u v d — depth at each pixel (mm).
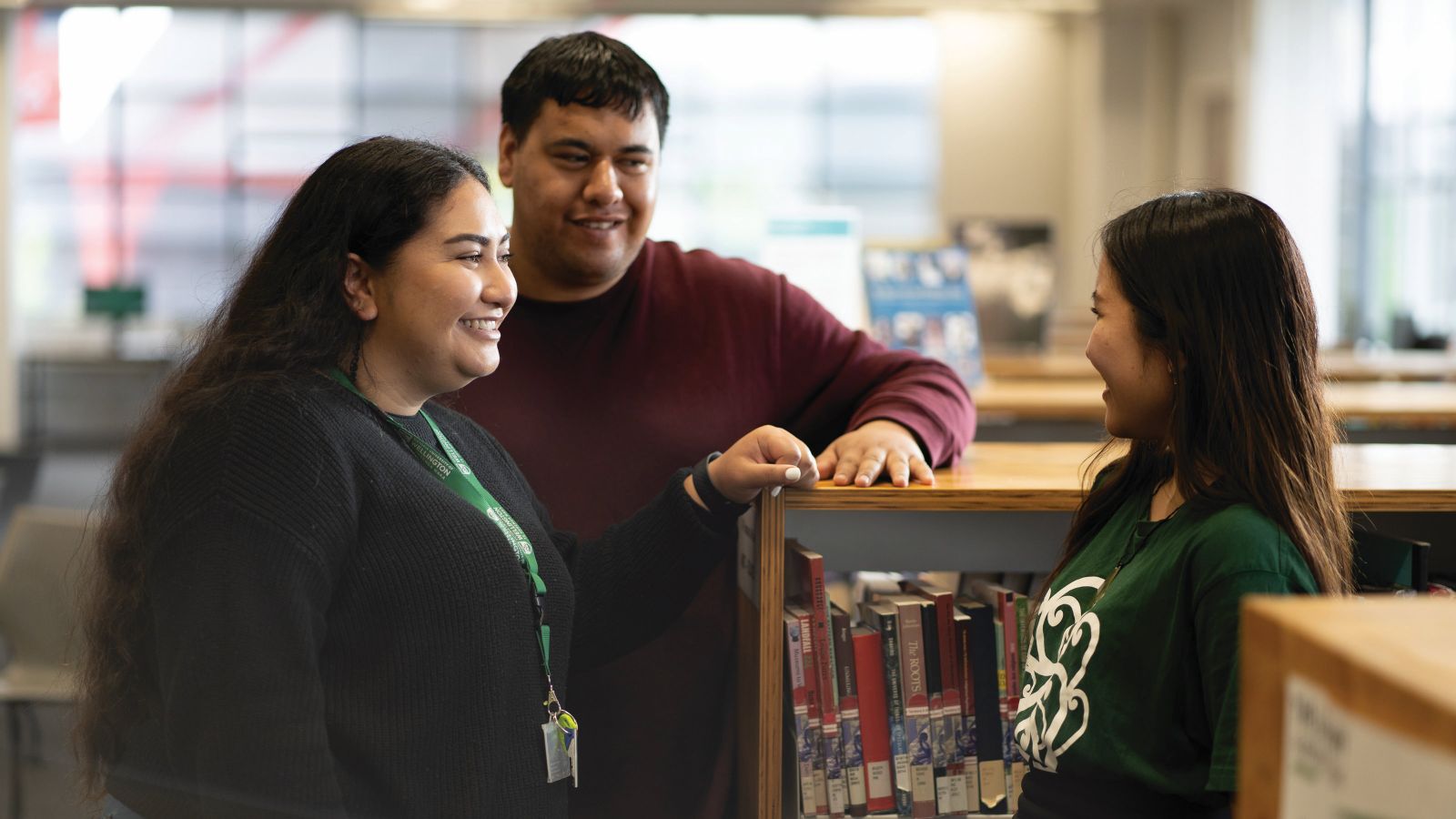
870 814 1806
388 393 1528
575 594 1804
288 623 1295
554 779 1557
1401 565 1609
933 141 13609
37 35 12852
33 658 3148
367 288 1480
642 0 11914
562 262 2041
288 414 1363
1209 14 11484
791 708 1850
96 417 12500
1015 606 1813
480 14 12141
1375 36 9477
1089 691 1363
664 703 2057
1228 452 1336
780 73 13805
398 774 1393
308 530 1326
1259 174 10297
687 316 2160
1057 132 12820
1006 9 11914
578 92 1961
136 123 13109
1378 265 9469
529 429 2076
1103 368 1432
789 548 1920
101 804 1476
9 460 8312
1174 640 1306
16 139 12234
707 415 2127
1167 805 1330
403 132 1608
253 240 1582
